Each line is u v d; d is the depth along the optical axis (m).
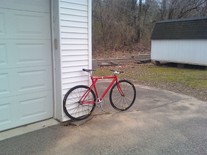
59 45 3.89
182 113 4.88
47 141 3.46
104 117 4.51
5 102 3.63
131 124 4.20
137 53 17.81
